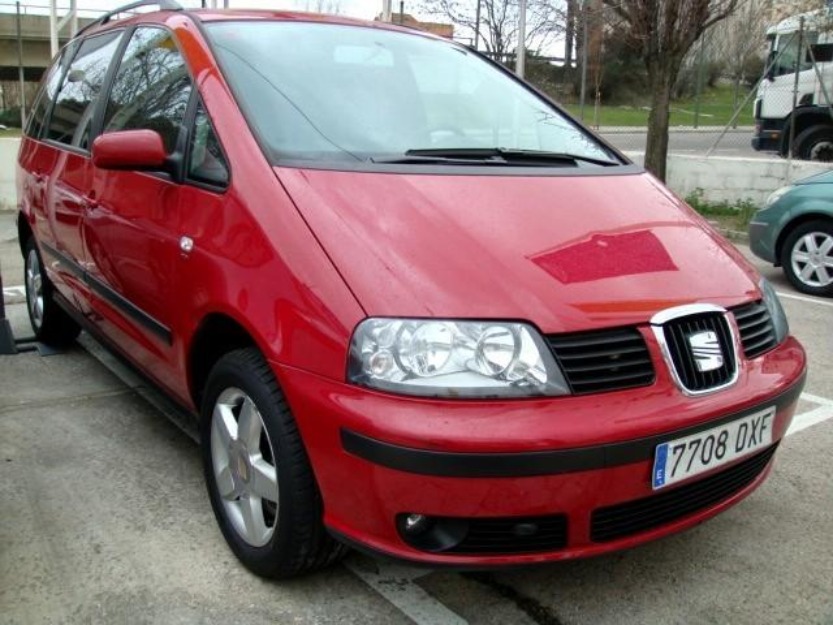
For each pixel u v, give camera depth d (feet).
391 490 7.14
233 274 8.52
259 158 9.02
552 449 7.00
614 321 7.64
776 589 8.93
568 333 7.45
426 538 7.50
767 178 36.70
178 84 10.78
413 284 7.52
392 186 8.87
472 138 11.04
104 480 11.01
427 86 11.68
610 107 107.34
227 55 10.47
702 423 7.72
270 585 8.75
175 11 12.10
